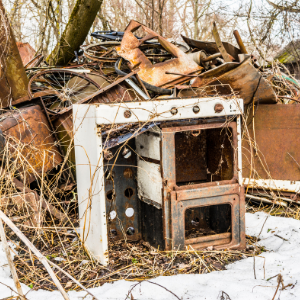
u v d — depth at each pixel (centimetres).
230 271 231
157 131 244
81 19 575
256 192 407
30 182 331
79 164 254
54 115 360
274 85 468
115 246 284
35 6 836
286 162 390
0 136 308
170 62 407
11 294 200
